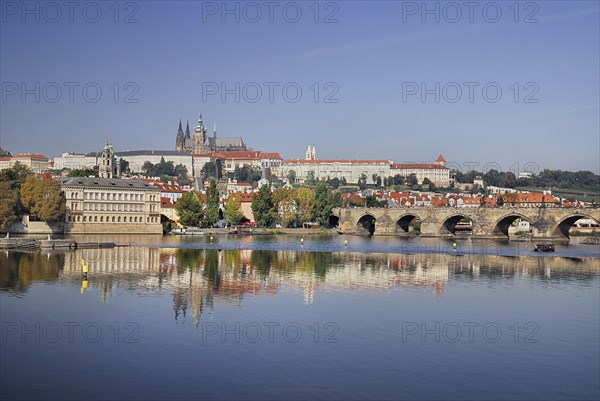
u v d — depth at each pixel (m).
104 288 154.12
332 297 147.75
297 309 132.88
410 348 105.00
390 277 184.88
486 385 88.69
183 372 91.25
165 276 177.62
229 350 101.62
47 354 98.19
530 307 139.75
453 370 94.50
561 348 106.38
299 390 85.44
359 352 102.12
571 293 159.25
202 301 139.88
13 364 93.56
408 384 88.50
